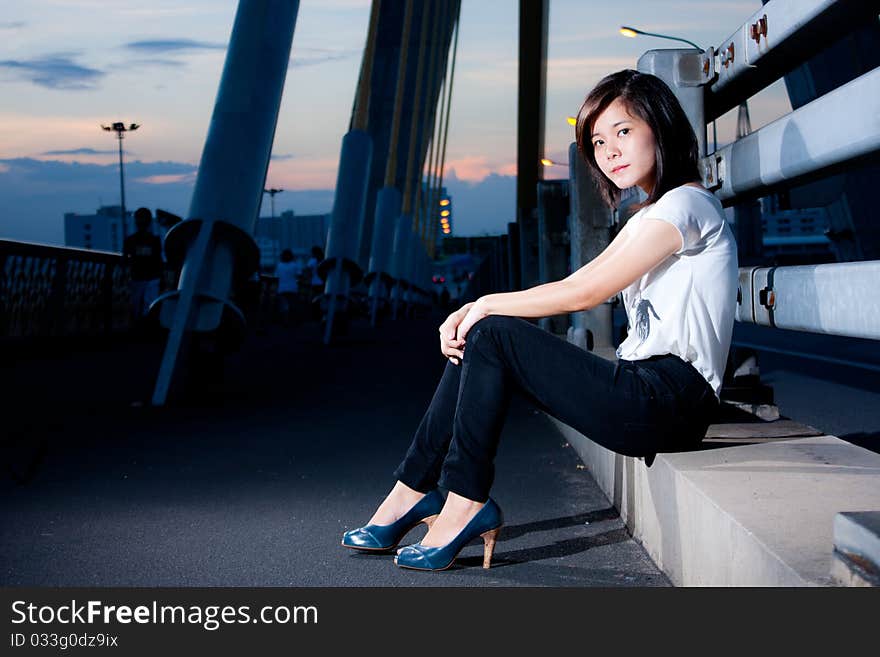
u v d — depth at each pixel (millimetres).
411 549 2580
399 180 59188
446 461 2566
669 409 2340
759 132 2760
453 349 2543
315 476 4035
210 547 2867
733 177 3016
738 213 23953
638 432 2354
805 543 1652
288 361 11141
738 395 3188
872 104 1967
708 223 2326
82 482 3932
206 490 3752
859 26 2438
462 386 2490
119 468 4250
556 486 3738
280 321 24438
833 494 2004
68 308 12953
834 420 5508
